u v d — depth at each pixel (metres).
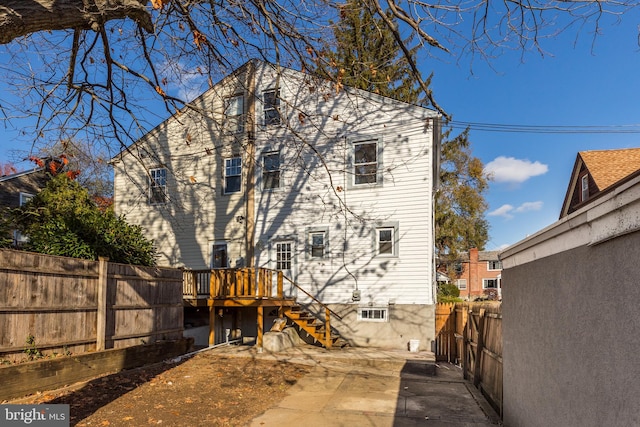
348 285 13.23
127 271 8.45
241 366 9.00
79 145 6.44
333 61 6.35
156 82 6.04
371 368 9.50
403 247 12.84
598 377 2.94
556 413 3.77
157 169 15.92
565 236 3.58
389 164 13.21
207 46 6.03
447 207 27.84
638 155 18.20
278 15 5.81
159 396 6.47
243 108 14.47
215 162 15.17
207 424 5.42
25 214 11.04
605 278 2.86
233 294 11.63
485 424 5.70
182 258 15.21
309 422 5.65
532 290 4.54
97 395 6.21
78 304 7.19
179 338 9.98
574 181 20.53
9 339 5.95
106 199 18.03
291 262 13.94
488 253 48.62
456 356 10.95
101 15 3.70
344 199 13.52
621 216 2.56
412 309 12.53
